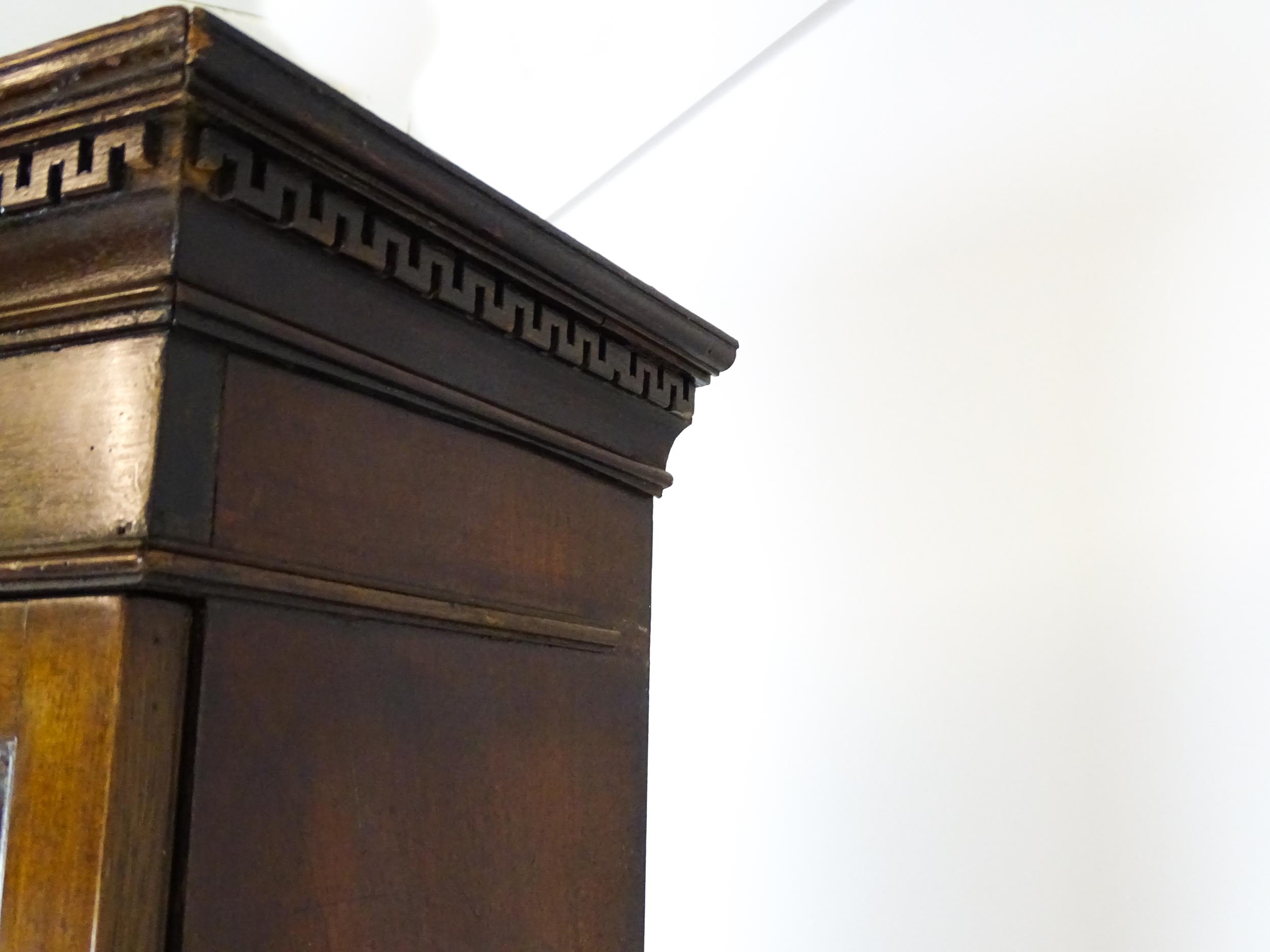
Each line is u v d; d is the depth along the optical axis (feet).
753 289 3.45
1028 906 2.47
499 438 1.74
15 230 1.30
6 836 1.20
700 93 3.62
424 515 1.57
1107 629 2.40
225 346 1.28
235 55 1.17
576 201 4.39
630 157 4.08
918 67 3.01
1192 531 2.27
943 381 2.83
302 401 1.39
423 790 1.53
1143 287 2.43
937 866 2.66
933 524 2.80
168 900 1.19
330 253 1.38
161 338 1.22
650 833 3.51
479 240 1.58
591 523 1.96
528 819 1.73
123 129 1.21
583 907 1.84
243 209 1.26
